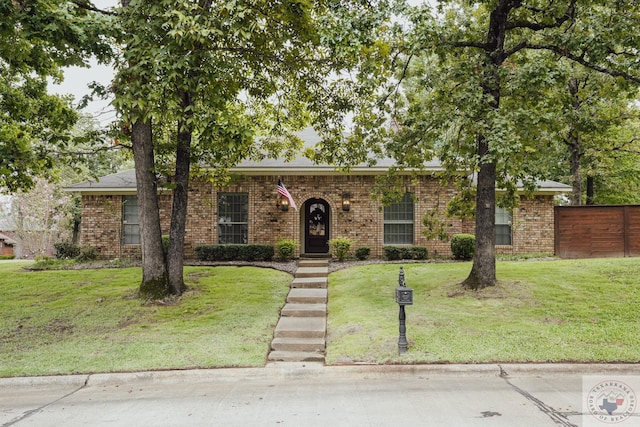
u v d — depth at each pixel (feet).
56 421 15.01
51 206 76.79
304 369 19.99
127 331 25.58
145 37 25.02
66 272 42.68
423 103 32.22
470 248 47.70
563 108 30.40
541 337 22.49
